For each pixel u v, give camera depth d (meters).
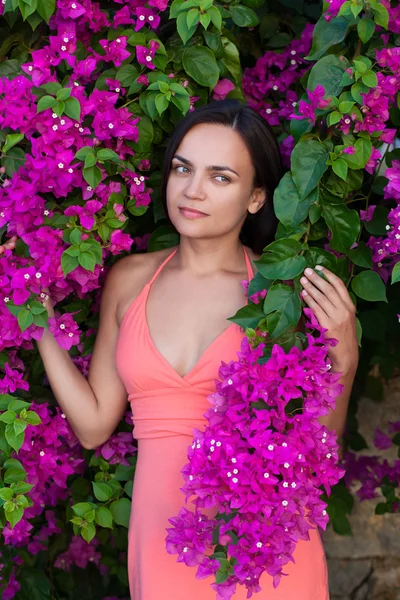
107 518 2.43
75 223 2.11
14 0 2.06
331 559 3.46
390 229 2.19
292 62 2.66
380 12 1.97
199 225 2.11
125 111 2.17
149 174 2.52
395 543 3.46
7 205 2.07
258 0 2.32
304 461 1.84
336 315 2.01
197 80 2.25
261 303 2.03
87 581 3.16
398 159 2.36
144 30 2.26
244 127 2.11
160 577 2.07
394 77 2.00
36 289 2.07
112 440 2.46
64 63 2.23
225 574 1.85
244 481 1.78
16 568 2.82
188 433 2.11
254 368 1.85
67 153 2.02
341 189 2.12
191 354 2.14
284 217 2.02
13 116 2.03
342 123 2.02
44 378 2.60
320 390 1.86
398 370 3.42
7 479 2.14
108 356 2.30
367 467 3.31
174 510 2.08
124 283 2.28
